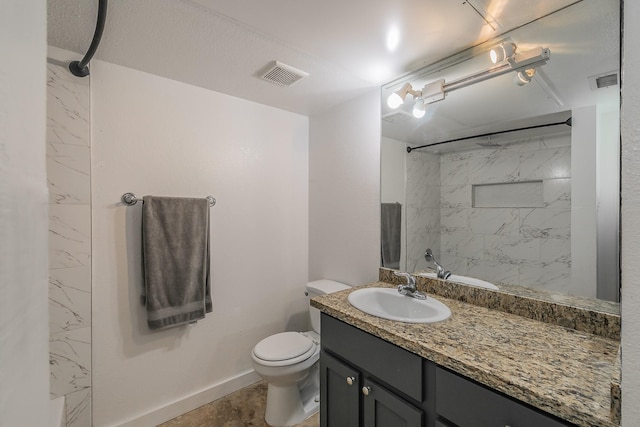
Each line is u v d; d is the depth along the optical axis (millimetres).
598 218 1125
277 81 1796
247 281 2098
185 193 1819
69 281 1439
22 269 208
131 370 1615
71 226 1446
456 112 1538
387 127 1855
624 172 536
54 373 1398
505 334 1065
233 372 2021
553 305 1178
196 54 1503
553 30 1205
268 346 1735
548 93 1239
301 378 1690
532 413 745
